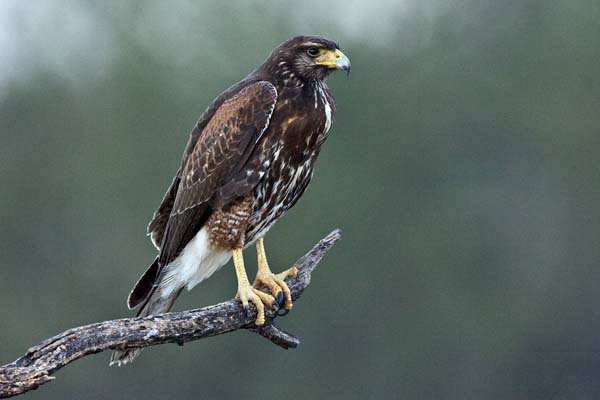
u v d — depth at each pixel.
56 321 24.31
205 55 26.20
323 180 24.84
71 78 26.94
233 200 9.57
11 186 25.91
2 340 23.86
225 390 22.72
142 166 25.11
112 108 26.06
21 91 26.91
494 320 24.56
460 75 27.03
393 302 24.34
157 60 26.45
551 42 27.67
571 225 25.86
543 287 25.19
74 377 21.95
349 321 23.91
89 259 24.81
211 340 22.78
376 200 25.22
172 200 10.25
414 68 27.05
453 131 26.48
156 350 22.50
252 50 26.00
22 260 25.12
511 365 24.45
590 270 25.45
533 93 26.97
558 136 26.55
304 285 9.52
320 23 26.59
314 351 23.47
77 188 25.50
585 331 24.95
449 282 24.73
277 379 23.09
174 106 25.62
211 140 9.61
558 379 24.52
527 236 25.67
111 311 24.25
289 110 9.55
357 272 24.23
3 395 7.42
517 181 26.23
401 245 24.75
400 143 26.06
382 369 23.92
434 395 24.02
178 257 9.91
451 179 26.16
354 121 26.14
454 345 24.33
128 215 24.77
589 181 26.20
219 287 21.88
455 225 25.33
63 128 26.47
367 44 26.81
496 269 25.27
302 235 23.66
